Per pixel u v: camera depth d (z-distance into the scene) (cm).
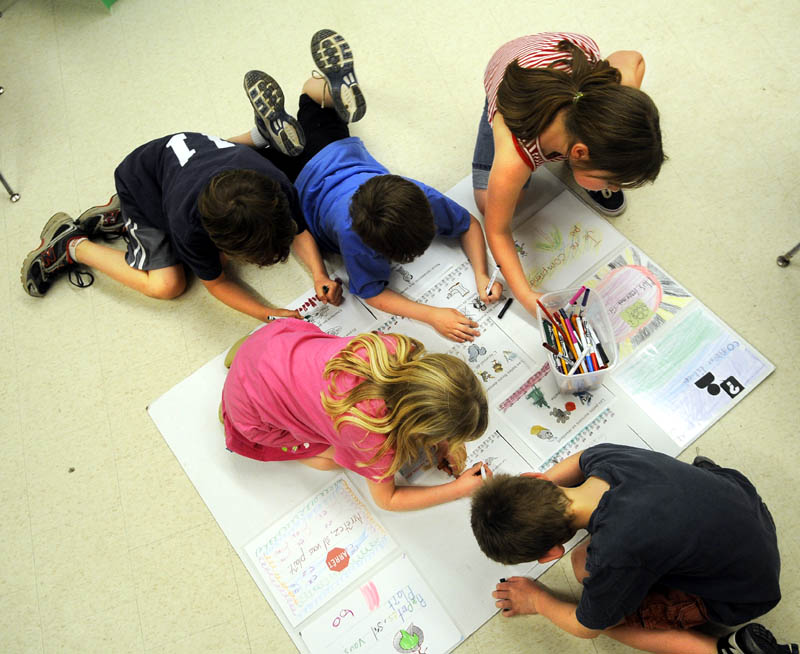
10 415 152
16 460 148
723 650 109
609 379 138
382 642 126
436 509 133
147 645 132
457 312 142
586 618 106
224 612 132
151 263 151
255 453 134
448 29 179
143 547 138
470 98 171
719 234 150
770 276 145
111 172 175
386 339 112
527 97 110
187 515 140
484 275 146
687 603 113
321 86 154
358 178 138
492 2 180
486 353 143
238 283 158
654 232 151
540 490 100
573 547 128
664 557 97
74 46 191
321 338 120
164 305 159
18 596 137
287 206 121
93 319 160
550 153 119
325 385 108
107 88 185
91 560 139
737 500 101
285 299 155
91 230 164
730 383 136
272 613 131
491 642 125
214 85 181
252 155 134
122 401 151
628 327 143
